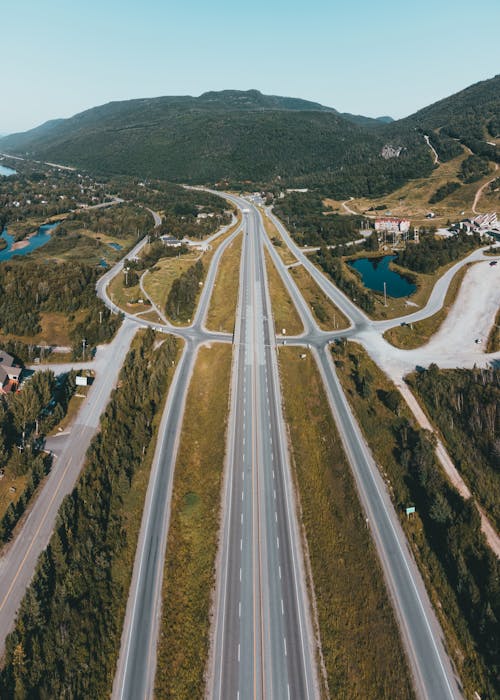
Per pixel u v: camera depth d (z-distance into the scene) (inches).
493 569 2373.3
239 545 2615.7
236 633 2177.7
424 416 3737.7
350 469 3166.8
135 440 3307.1
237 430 3531.0
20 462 2938.0
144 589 2388.0
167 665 2058.3
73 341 4940.9
